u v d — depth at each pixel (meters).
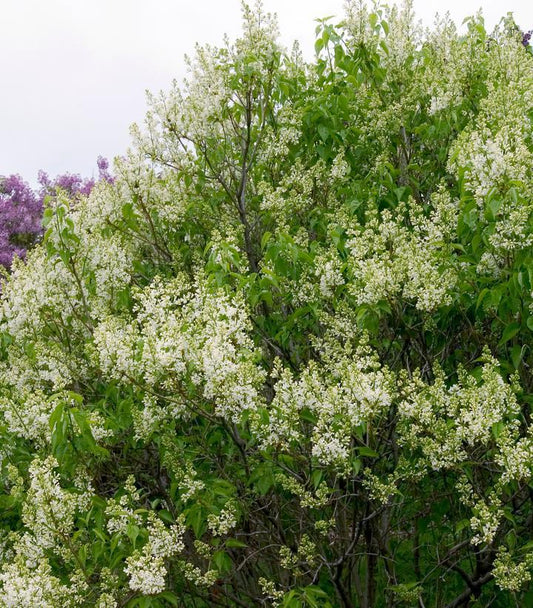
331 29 6.70
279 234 5.32
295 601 4.47
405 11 7.19
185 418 5.07
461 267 4.91
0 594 3.92
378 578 6.02
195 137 6.46
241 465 5.30
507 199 4.47
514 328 4.65
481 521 4.09
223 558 4.69
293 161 7.01
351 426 4.25
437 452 4.35
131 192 6.51
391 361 5.83
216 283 5.38
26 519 4.30
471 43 6.70
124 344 4.62
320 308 5.45
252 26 6.29
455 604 5.46
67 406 4.81
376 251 5.00
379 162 6.29
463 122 6.56
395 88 7.08
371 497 4.63
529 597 5.10
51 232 5.67
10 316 5.86
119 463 5.82
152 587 4.04
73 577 4.16
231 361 4.35
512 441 4.02
